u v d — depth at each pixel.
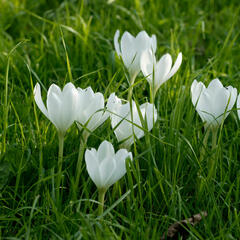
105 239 0.83
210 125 0.94
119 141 0.91
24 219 0.88
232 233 0.90
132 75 1.01
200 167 0.92
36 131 0.98
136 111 0.91
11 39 1.29
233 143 0.98
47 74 1.19
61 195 0.90
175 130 0.98
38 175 0.94
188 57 1.21
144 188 0.92
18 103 1.05
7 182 0.93
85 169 0.95
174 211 0.90
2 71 1.17
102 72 1.17
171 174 0.95
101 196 0.86
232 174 0.97
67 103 0.87
